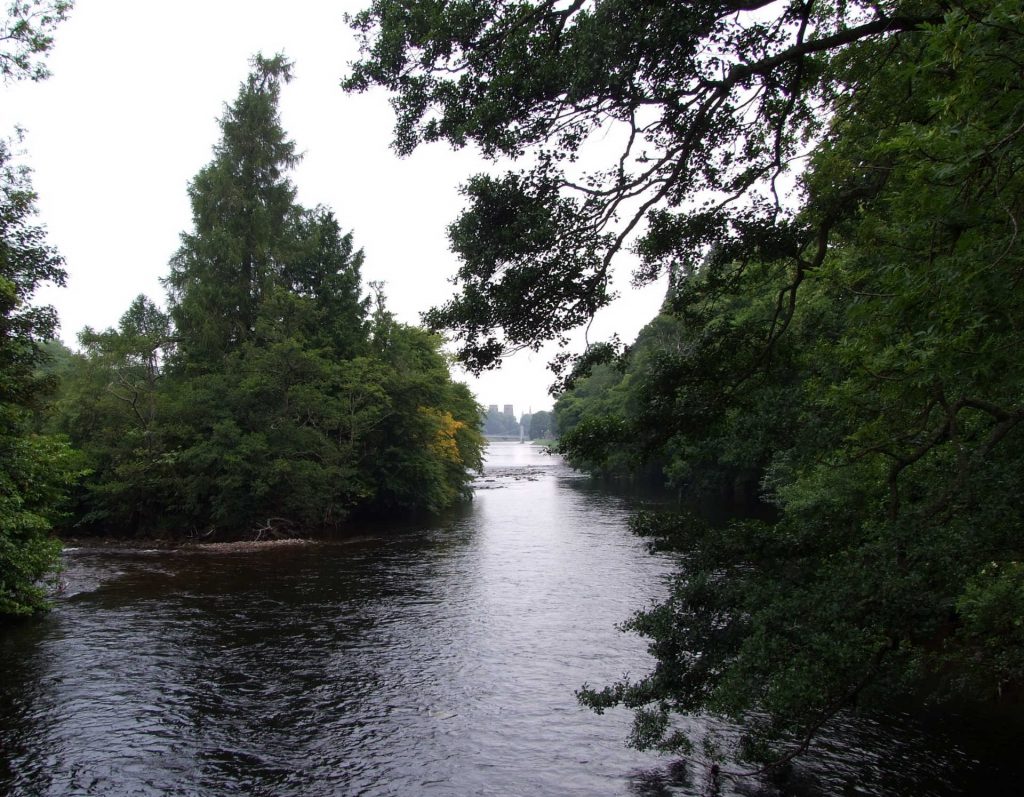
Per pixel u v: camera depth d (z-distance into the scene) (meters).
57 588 18.31
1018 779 8.20
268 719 10.12
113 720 10.04
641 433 7.95
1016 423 5.66
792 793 7.93
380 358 37.19
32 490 16.20
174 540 28.23
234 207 35.28
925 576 5.04
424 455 37.62
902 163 4.89
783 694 4.91
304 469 29.61
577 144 7.24
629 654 12.97
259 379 30.19
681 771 8.52
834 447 7.26
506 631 14.54
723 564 6.80
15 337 14.77
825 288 7.02
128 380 29.27
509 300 7.46
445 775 8.47
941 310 3.79
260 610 16.39
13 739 9.42
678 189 8.22
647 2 6.05
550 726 9.86
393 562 23.11
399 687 11.37
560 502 45.84
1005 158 3.72
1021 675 6.81
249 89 37.59
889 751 8.95
